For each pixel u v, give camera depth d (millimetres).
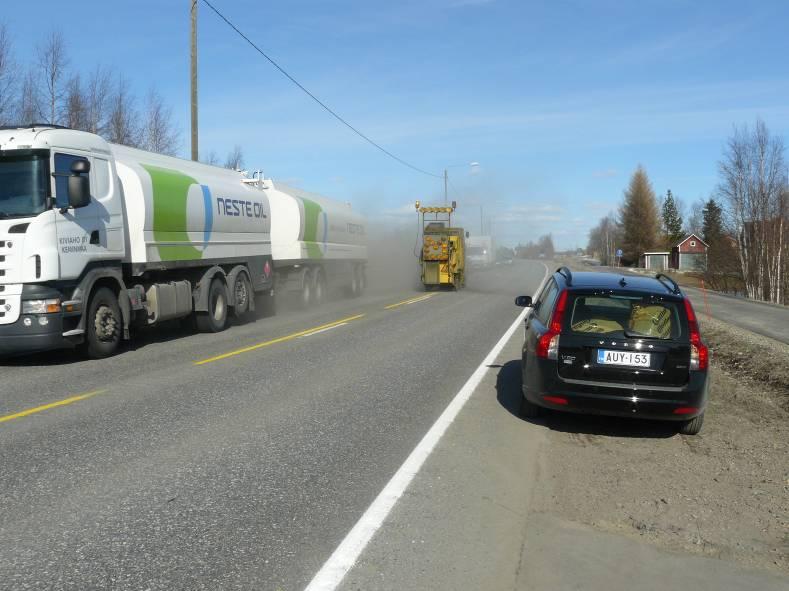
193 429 6586
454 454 5949
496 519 4527
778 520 4672
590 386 6480
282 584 3555
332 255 23328
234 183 16812
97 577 3596
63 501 4684
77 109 27859
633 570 3855
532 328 7453
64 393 8250
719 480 5496
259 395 8172
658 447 6453
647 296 6688
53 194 10125
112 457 5680
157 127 32469
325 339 13391
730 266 52375
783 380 9781
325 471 5402
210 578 3604
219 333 14633
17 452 5789
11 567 3701
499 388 8867
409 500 4812
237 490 4941
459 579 3662
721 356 12438
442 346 12531
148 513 4488
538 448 6273
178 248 13469
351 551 3963
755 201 49594
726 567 3941
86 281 10695
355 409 7516
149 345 12688
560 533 4348
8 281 9820
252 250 17109
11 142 10039
